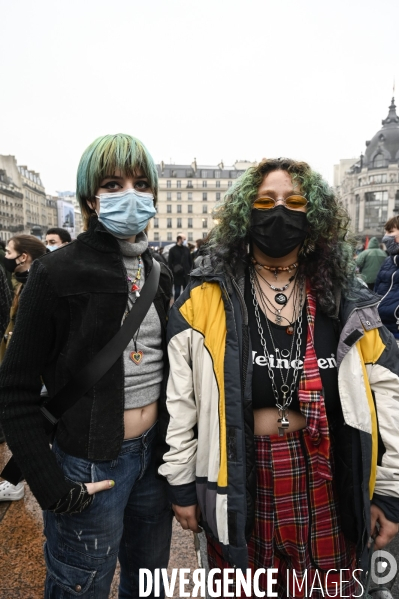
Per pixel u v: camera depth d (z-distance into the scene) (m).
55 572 1.31
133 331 1.32
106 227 1.28
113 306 1.28
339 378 1.37
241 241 1.51
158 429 1.46
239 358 1.35
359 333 1.37
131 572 1.60
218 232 1.51
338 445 1.43
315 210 1.42
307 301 1.45
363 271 6.53
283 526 1.39
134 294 1.37
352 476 1.38
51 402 1.29
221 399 1.34
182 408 1.40
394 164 65.06
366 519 1.36
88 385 1.25
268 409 1.41
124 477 1.34
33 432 1.21
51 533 1.32
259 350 1.39
